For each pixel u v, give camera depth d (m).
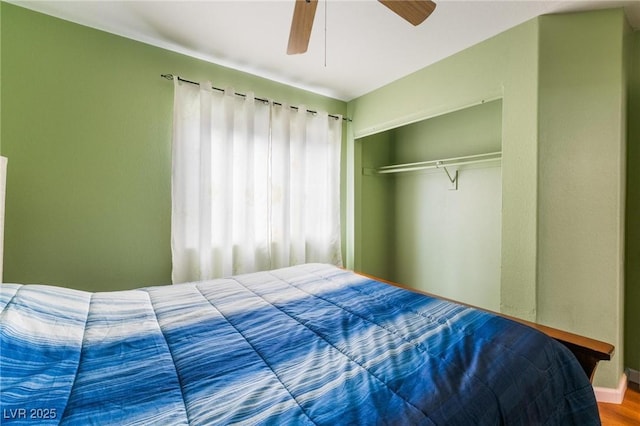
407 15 1.14
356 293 1.42
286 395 0.67
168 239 2.08
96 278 1.83
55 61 1.70
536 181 1.68
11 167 1.60
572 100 1.62
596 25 1.58
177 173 2.01
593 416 0.85
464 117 2.65
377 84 2.59
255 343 0.93
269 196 2.41
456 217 2.71
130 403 0.63
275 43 1.97
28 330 0.79
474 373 0.75
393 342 0.92
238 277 1.71
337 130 2.83
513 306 1.78
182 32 1.85
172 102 2.07
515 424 0.69
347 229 3.04
